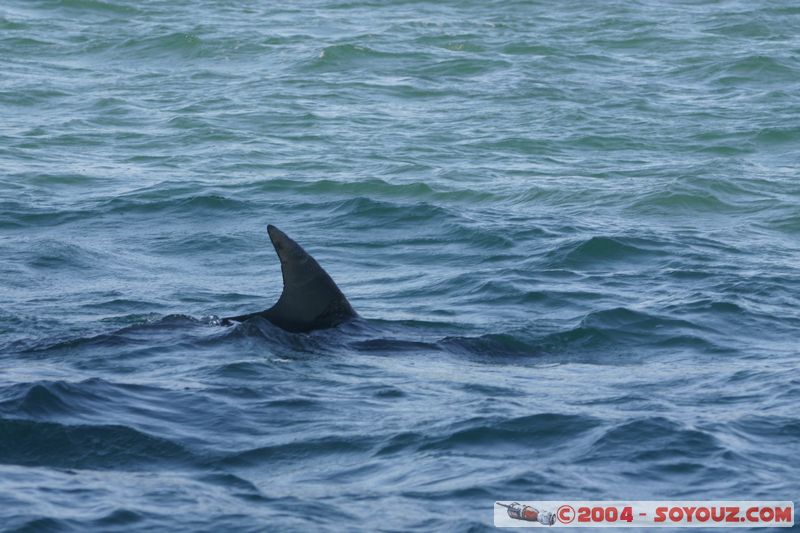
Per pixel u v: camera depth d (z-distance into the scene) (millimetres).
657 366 29656
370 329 31422
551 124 72500
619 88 84500
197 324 31031
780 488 20969
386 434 23469
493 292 37625
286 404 25250
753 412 24984
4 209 49062
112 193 52781
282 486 20859
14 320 33562
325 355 29078
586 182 57250
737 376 28297
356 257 43281
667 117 75062
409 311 35625
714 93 83625
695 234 46938
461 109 77188
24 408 23938
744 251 44156
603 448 22672
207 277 40188
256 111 74812
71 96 78875
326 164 60625
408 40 101500
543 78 87375
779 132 69375
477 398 25922
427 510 19844
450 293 37875
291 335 30234
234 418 24281
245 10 117250
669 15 116125
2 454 22156
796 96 82250
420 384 27000
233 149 63969
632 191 55219
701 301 35844
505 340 31703
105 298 36812
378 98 80562
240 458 22250
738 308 35156
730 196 54656
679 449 22625
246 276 40406
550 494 20609
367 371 27953
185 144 65188
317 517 19422
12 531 18312
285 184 54781
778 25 111125
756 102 80125
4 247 42719
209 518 19250
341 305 31891
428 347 30406
